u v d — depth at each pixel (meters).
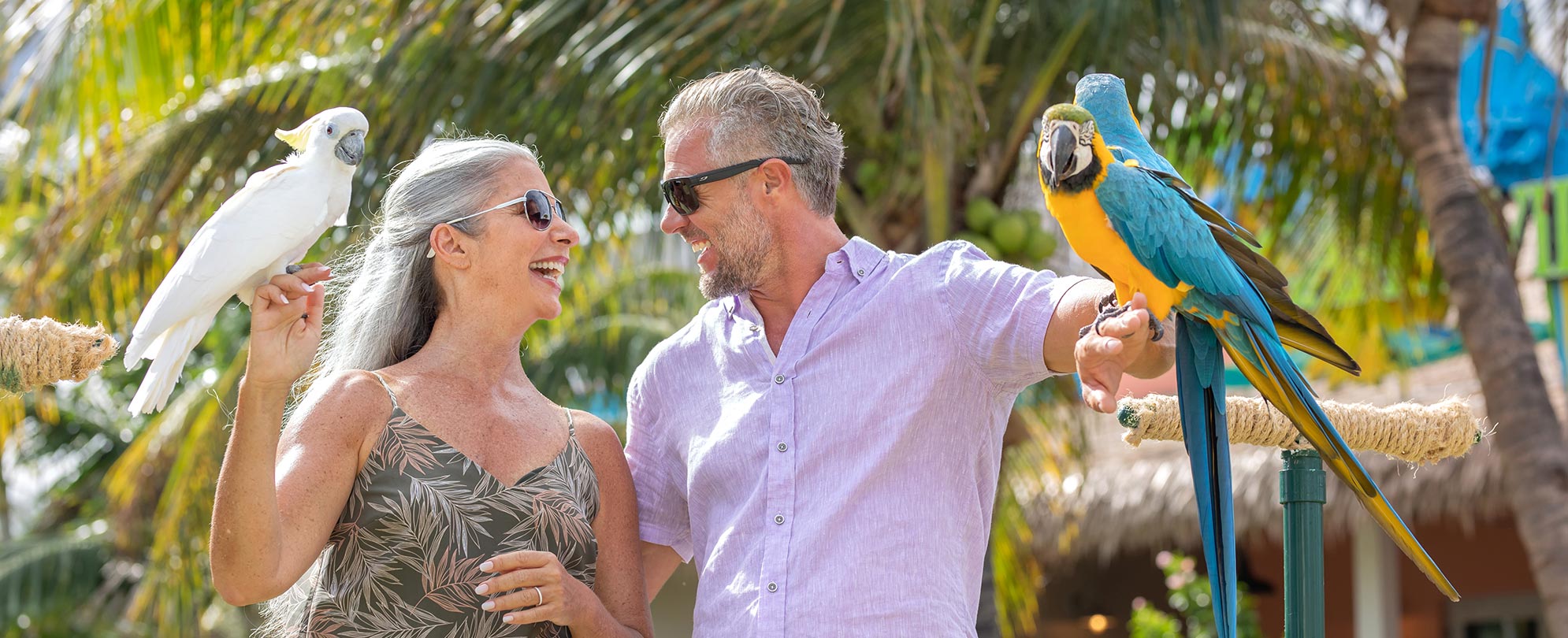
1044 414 6.25
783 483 2.21
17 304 5.69
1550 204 7.20
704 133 2.35
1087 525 8.17
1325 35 6.20
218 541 1.93
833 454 2.21
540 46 4.82
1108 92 2.09
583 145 4.71
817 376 2.26
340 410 2.15
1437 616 9.16
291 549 2.01
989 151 5.20
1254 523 7.32
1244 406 2.26
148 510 8.80
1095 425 7.00
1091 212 1.85
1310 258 6.80
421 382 2.24
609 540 2.38
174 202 5.60
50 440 12.50
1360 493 1.84
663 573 2.57
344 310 2.41
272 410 1.93
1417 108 5.35
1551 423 4.99
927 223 4.72
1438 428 2.34
